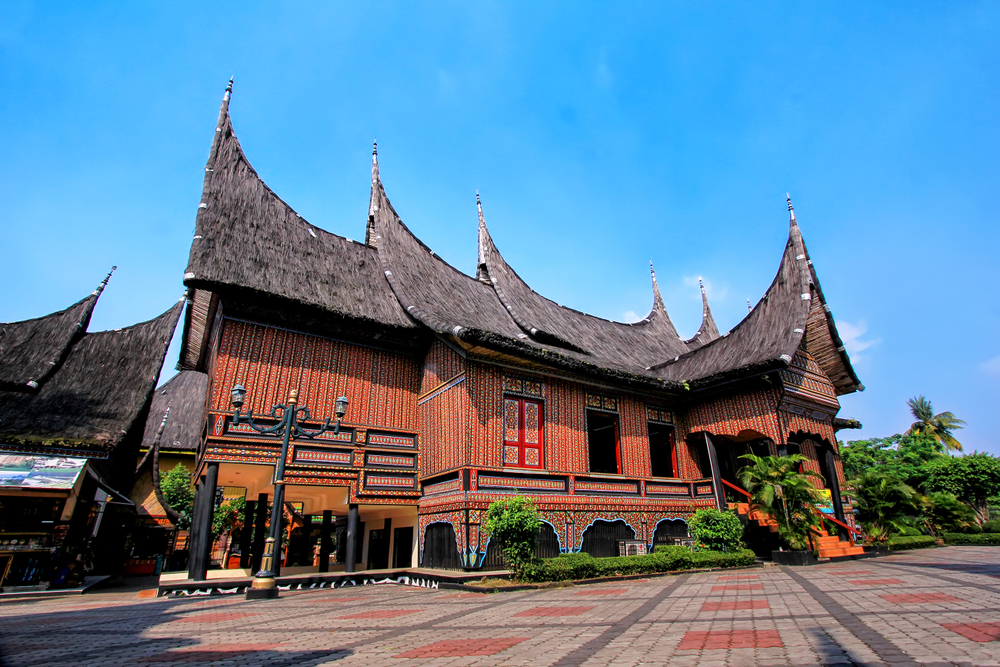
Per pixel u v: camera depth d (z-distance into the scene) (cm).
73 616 778
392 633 559
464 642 490
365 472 1299
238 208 1431
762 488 1307
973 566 1034
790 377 1553
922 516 2270
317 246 1552
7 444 1305
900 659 346
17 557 1234
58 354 1736
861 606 584
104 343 1873
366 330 1386
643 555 1174
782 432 1487
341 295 1426
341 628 605
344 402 1116
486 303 1861
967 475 3272
